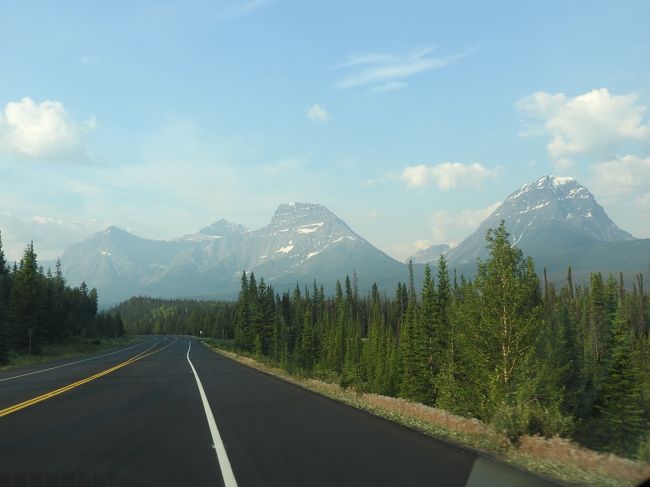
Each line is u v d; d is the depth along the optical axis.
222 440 10.52
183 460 8.74
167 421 13.08
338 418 13.62
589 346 47.78
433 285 52.75
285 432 11.46
